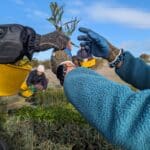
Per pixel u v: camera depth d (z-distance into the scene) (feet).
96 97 1.69
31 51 1.91
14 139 6.79
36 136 7.45
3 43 1.88
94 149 6.93
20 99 9.58
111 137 1.67
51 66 1.90
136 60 2.43
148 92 1.68
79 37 2.14
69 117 7.79
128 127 1.64
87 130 7.22
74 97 1.73
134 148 1.63
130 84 2.46
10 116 8.32
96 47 2.22
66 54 1.87
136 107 1.65
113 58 2.39
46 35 1.90
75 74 1.80
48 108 9.10
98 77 1.76
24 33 1.90
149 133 1.61
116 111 1.66
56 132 7.54
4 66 1.94
